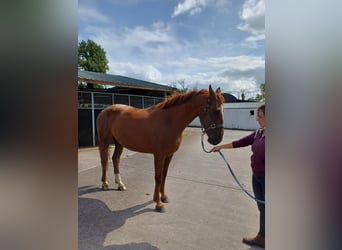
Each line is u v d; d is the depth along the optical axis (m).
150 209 2.52
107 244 1.84
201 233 2.03
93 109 7.31
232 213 2.44
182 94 2.34
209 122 2.17
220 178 3.75
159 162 2.43
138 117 2.56
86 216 2.33
